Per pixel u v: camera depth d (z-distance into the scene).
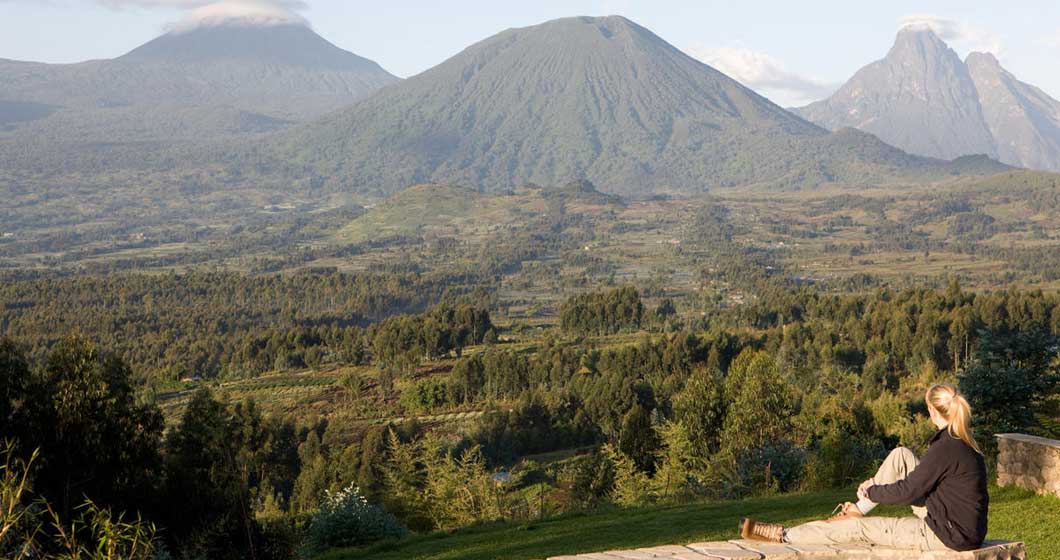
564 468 89.62
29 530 8.39
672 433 56.12
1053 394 43.50
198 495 34.56
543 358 170.25
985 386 37.44
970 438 8.00
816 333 165.75
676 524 24.78
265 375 196.00
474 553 24.33
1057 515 16.14
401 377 177.50
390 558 25.86
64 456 31.83
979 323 138.50
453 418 144.62
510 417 123.69
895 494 8.18
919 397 115.62
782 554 8.36
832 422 60.44
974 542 7.96
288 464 106.75
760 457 41.97
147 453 34.31
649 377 149.88
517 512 43.09
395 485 51.19
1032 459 18.44
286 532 33.66
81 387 32.44
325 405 160.50
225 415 37.09
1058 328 145.12
